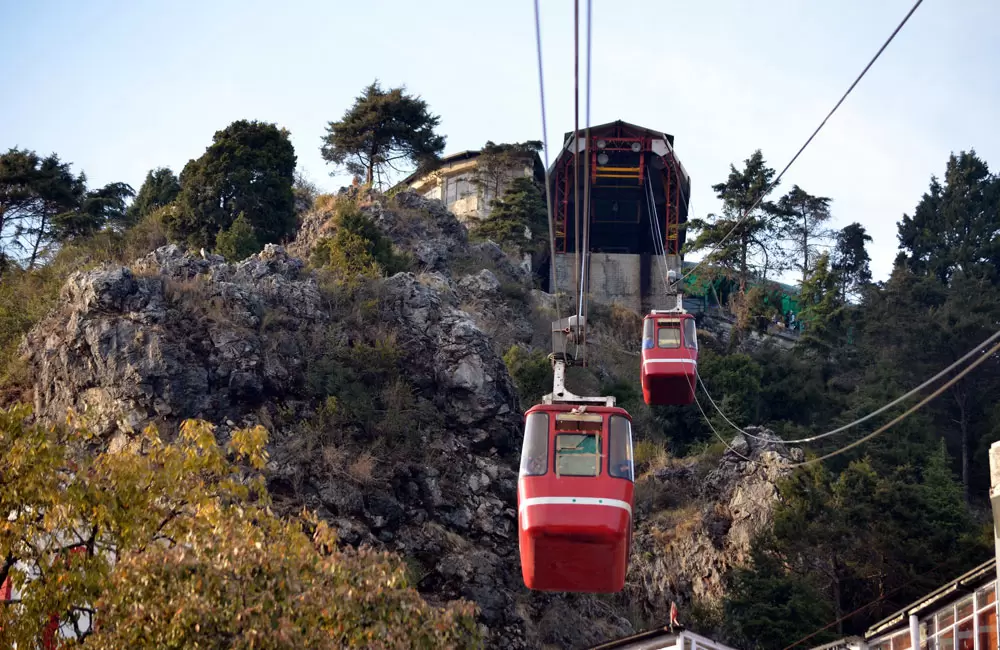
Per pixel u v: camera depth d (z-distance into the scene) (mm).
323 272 57219
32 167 79250
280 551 21109
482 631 44750
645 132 91188
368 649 20484
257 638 19359
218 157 73562
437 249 74125
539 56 15727
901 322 77750
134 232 72438
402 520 46750
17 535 20359
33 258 75500
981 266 91438
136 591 19453
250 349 48344
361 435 48719
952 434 69938
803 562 51062
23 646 19359
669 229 92750
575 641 47531
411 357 53719
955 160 102625
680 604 54531
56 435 22078
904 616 29531
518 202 89438
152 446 22859
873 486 51594
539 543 21375
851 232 105625
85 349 46938
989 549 48625
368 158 90562
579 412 22391
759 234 90000
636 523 58844
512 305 76188
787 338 87688
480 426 52594
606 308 84250
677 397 36719
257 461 22891
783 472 56438
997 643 26641
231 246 66812
